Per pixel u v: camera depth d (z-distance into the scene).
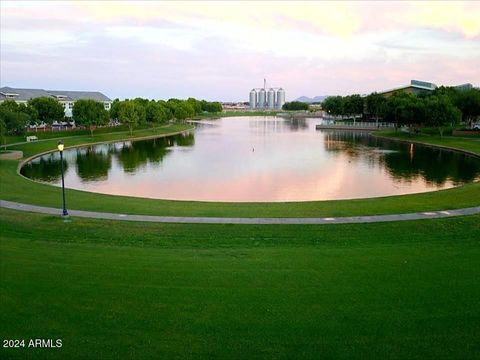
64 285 15.44
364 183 46.50
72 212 27.16
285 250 19.62
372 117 154.00
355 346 11.55
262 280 15.90
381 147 83.06
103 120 96.88
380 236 22.28
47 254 18.95
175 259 18.28
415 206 29.12
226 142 95.56
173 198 39.09
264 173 53.28
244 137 109.25
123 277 16.19
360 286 15.33
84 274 16.48
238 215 26.48
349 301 14.14
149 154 73.06
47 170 55.78
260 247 20.41
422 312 13.38
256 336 12.06
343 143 91.69
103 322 12.83
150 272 16.70
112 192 41.75
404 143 90.75
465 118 114.44
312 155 71.12
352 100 149.00
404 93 117.38
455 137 88.88
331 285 15.42
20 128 66.56
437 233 22.80
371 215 26.22
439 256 18.55
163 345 11.64
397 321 12.82
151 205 30.19
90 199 32.56
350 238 21.98
